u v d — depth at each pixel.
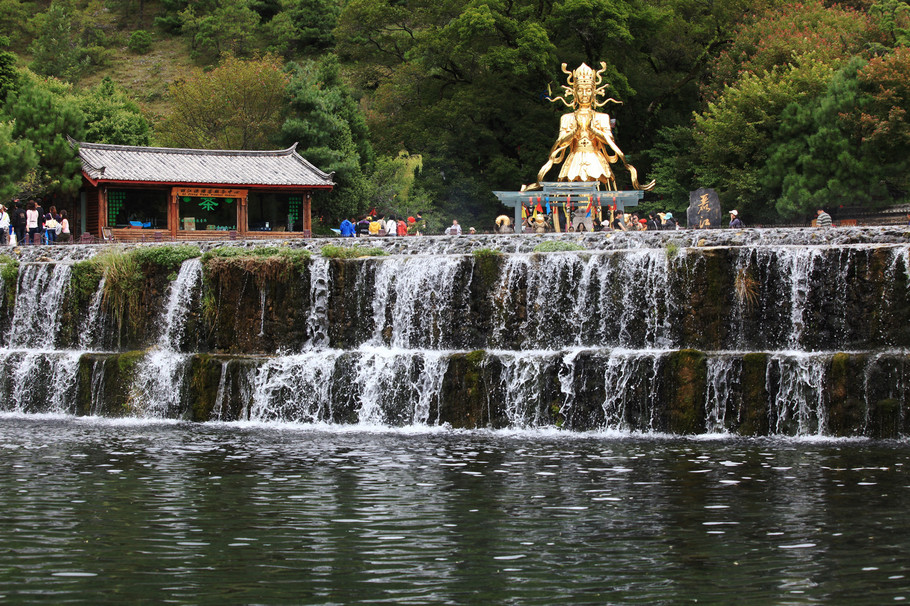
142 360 38.75
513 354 35.03
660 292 35.25
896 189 60.88
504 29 77.19
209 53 143.62
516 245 41.66
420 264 38.06
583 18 74.31
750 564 17.09
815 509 20.89
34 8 158.25
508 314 36.94
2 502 21.88
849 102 58.38
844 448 28.81
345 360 36.44
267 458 27.94
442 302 37.72
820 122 59.69
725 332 34.47
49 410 39.81
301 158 64.50
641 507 21.25
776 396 31.78
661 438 31.66
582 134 51.12
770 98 62.66
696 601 15.29
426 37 79.81
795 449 28.77
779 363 31.72
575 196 49.66
